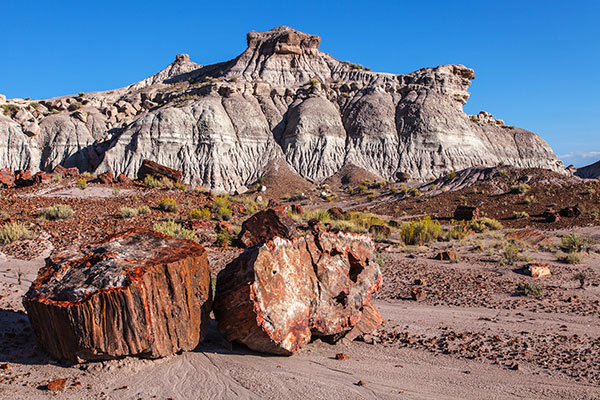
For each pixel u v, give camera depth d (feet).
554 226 128.26
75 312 18.71
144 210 80.64
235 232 68.33
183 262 20.83
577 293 44.65
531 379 20.84
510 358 23.95
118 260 20.77
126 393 17.67
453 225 123.24
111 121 342.64
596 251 78.07
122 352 19.22
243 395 17.93
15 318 25.85
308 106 334.24
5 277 36.29
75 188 105.50
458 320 32.81
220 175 283.38
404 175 261.65
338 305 24.63
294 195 250.57
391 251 76.95
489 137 366.02
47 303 18.94
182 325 20.90
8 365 19.45
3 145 304.09
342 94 363.76
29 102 371.56
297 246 23.38
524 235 99.19
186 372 19.71
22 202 83.56
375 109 340.59
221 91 346.74
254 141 315.99
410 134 327.26
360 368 21.53
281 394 18.12
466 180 209.26
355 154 314.35
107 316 18.98
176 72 473.67
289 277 22.57
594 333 29.84
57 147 316.19
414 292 40.70
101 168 279.90
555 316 35.09
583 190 166.61
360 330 26.81
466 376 21.07
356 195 232.73
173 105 332.80
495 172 205.98
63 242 52.47
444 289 45.60
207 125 303.27
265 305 21.31
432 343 26.37
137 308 19.27
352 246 26.25
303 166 303.27
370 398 18.19
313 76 388.37
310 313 23.41
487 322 32.50
